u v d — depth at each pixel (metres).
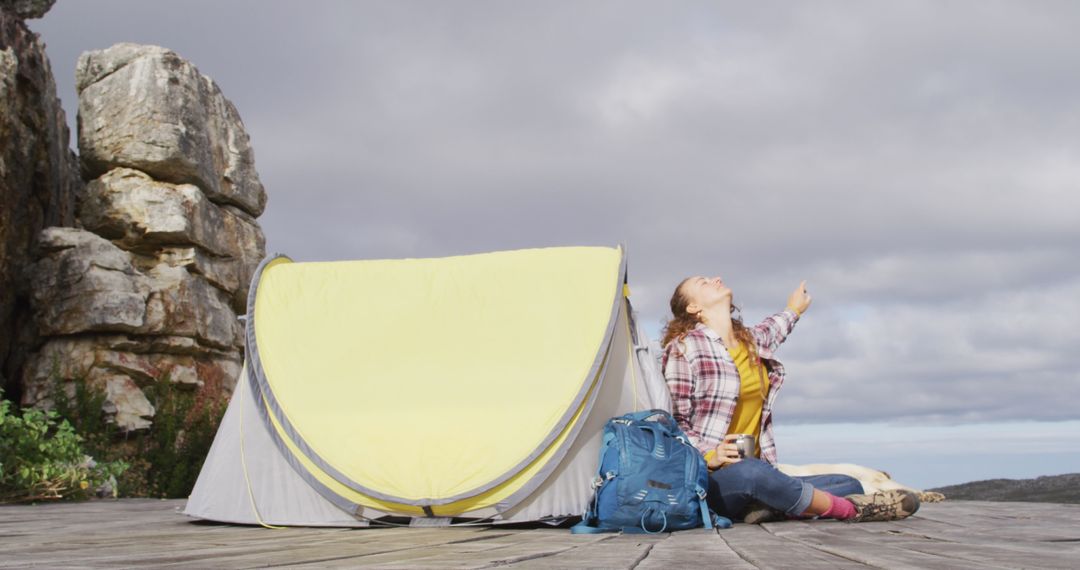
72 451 9.54
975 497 9.35
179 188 17.55
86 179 18.00
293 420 5.51
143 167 17.58
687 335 5.25
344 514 5.27
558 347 5.48
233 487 5.55
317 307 6.05
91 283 15.04
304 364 5.75
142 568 2.50
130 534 4.45
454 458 5.16
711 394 5.09
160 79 17.88
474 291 5.93
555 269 5.93
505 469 5.05
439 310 5.86
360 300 6.05
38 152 15.49
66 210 16.86
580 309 5.66
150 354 15.84
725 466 4.71
